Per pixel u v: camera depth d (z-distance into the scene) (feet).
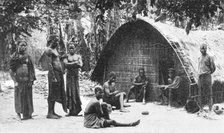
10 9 18.56
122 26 55.01
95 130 30.89
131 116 41.16
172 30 54.90
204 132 30.94
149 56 54.60
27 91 36.70
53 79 37.65
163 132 30.40
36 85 60.64
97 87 33.32
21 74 36.09
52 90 37.76
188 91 48.93
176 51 49.70
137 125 34.24
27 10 19.10
